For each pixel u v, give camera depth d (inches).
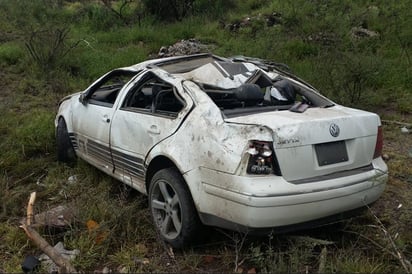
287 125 136.9
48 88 372.8
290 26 480.4
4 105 304.0
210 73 173.5
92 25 589.6
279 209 131.1
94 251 153.4
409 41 428.8
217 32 513.0
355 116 152.3
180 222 152.3
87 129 210.5
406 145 256.5
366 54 383.6
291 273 136.3
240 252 150.9
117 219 166.1
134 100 188.9
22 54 443.5
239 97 163.5
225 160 136.1
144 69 190.5
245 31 506.3
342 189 139.9
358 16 487.2
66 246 158.2
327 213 139.2
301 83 189.2
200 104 153.8
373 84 348.5
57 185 210.2
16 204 191.5
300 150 137.2
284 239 153.0
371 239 156.1
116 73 207.8
